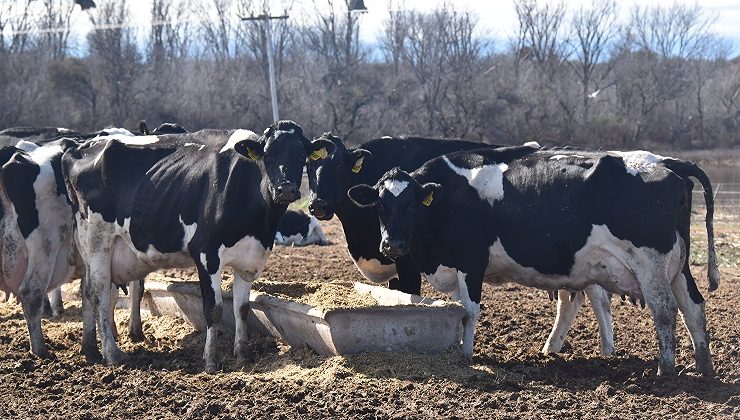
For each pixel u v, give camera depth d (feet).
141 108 166.61
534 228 32.24
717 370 32.27
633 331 39.32
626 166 31.35
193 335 38.58
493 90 180.04
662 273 30.73
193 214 33.37
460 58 198.80
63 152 37.99
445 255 33.96
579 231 31.48
